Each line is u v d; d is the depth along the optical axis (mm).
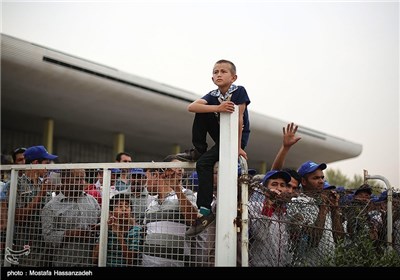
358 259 3850
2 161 8953
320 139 25516
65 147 21953
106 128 20031
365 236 4035
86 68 15125
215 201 3766
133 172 3986
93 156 23406
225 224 3494
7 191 4582
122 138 20797
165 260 3842
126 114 18047
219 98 3814
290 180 4227
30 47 13578
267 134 22516
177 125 19922
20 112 17250
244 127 4051
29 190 4434
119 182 4129
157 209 3895
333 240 4031
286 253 3867
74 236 4203
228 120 3586
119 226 3998
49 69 14164
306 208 3945
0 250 4480
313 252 3939
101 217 4008
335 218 4090
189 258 3715
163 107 18062
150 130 20578
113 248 4023
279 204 3887
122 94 16516
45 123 18062
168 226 3836
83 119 18469
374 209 4500
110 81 15914
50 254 4230
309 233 3930
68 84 15031
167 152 26109
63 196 4316
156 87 17531
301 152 25688
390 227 4336
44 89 14977
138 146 24141
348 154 28188
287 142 4906
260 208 3811
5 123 18781
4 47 12930
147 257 3887
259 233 3781
